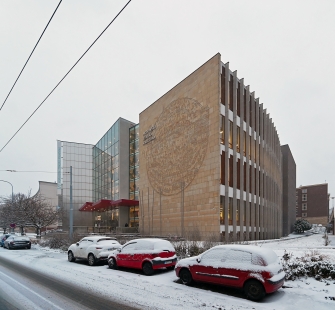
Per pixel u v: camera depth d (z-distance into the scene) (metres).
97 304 7.37
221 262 8.67
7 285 9.59
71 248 15.66
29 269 12.95
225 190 25.84
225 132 26.83
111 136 52.44
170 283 9.82
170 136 32.53
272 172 41.91
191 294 8.30
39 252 20.72
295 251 13.28
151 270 11.36
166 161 32.84
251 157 32.12
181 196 29.61
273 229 40.50
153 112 36.56
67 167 61.84
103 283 9.84
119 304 7.36
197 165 27.72
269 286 7.49
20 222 37.16
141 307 7.10
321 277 9.22
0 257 17.73
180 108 31.22
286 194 58.94
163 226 32.22
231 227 26.38
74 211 60.38
